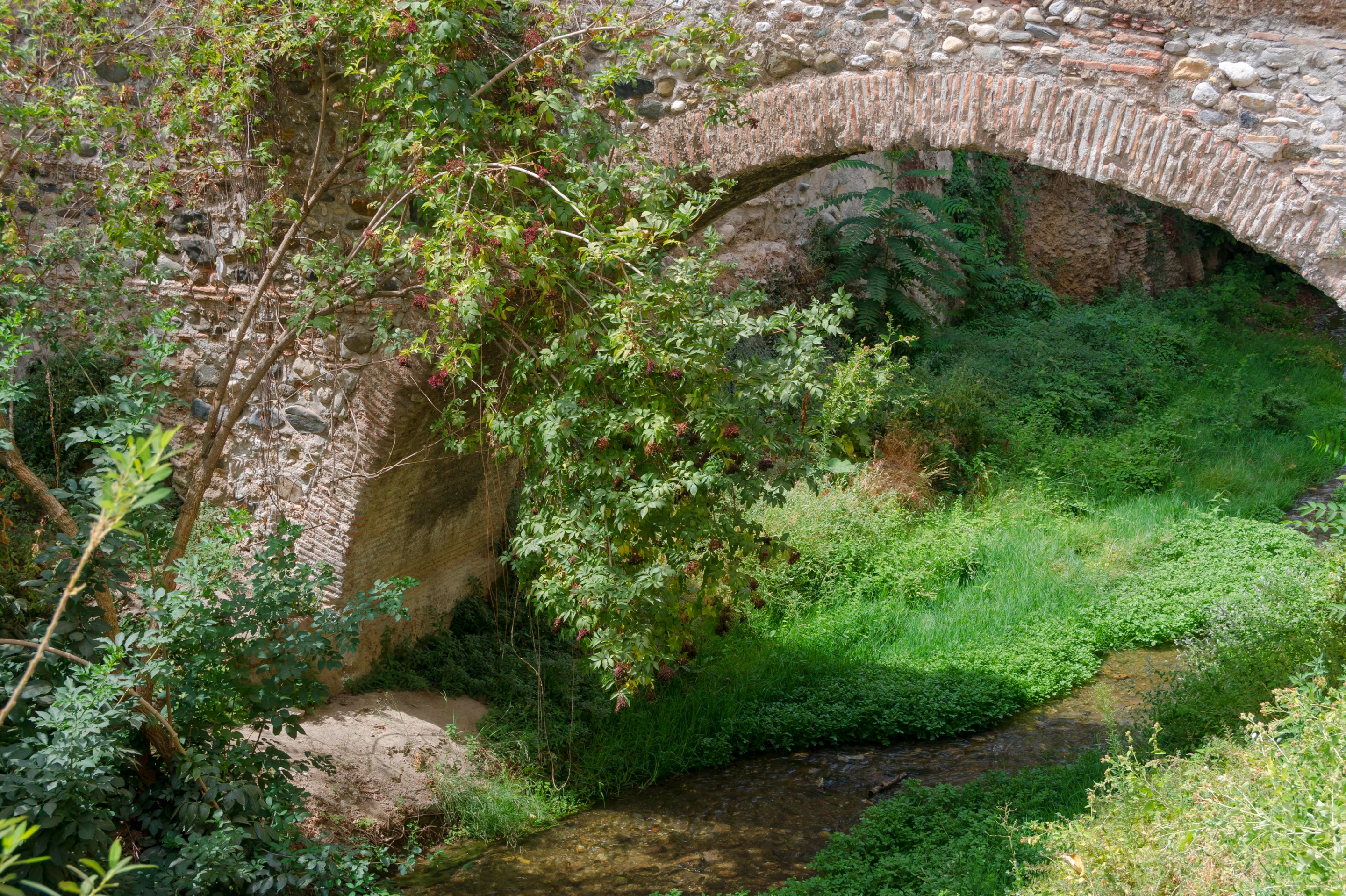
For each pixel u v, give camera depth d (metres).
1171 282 20.75
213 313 7.43
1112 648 9.23
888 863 5.65
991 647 8.99
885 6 5.77
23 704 4.49
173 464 7.71
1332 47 4.93
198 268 7.36
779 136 6.11
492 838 6.70
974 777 7.08
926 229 14.52
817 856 6.06
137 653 4.73
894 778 7.19
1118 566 10.54
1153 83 5.29
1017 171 19.25
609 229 5.27
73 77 6.61
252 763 5.09
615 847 6.55
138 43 6.84
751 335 5.11
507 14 5.88
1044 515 11.75
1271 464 13.30
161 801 5.00
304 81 6.54
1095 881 3.65
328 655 5.09
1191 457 13.57
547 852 6.51
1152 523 11.41
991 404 13.48
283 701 5.00
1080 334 16.80
